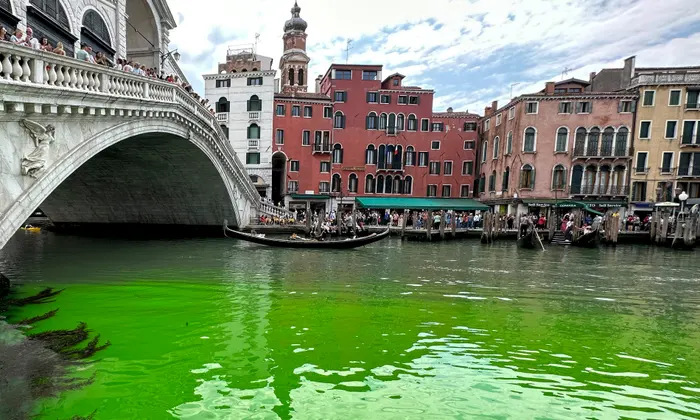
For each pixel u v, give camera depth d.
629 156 29.66
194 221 23.52
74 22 12.13
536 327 7.43
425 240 23.81
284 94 32.66
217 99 32.09
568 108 30.27
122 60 12.10
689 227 21.00
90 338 6.31
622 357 6.14
